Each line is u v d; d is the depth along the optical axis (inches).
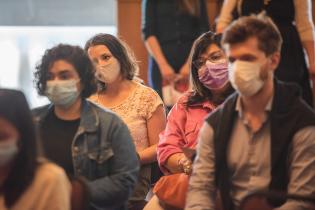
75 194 180.1
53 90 200.1
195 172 191.6
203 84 234.2
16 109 168.2
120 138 206.4
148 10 339.3
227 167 188.5
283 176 186.1
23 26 471.8
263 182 185.2
